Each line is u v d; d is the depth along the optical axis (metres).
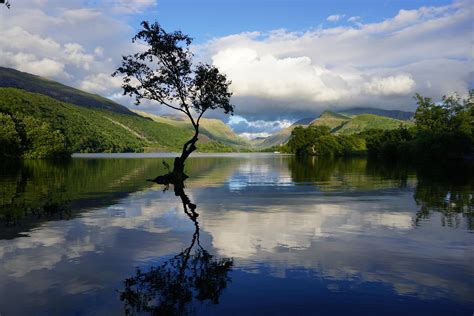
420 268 9.39
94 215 16.88
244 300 7.51
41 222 15.16
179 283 8.42
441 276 8.84
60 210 18.20
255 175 43.84
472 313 6.93
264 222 15.30
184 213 17.53
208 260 10.09
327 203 20.64
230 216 16.72
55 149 94.56
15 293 7.88
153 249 11.20
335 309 7.11
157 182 33.88
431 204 20.02
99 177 38.97
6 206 19.05
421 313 6.94
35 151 90.19
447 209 18.34
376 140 125.00
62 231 13.53
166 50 38.44
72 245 11.61
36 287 8.20
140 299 7.57
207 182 34.56
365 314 6.90
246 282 8.45
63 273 9.09
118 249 11.17
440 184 31.16
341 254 10.61
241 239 12.41
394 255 10.51
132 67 39.53
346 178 38.62
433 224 14.73
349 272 9.10
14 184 30.48
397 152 105.88
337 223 15.02
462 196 23.28
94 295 7.78
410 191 26.25
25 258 10.27
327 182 34.06
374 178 38.34
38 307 7.22
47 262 9.91
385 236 12.76
